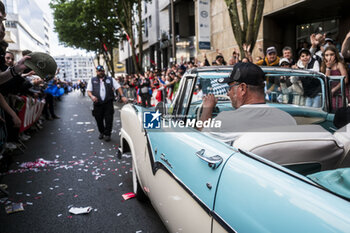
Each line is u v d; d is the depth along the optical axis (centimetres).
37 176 383
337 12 1092
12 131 493
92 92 601
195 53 2375
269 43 1190
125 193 321
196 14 1656
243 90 165
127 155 484
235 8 626
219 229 112
